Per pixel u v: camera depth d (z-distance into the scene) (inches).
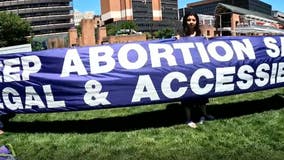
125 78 280.4
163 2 5851.4
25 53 289.6
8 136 295.6
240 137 265.7
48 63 287.1
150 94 283.9
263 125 288.5
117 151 249.8
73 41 2492.6
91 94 282.4
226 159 229.1
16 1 5452.8
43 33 5556.1
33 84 288.8
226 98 380.8
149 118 321.4
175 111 337.7
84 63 283.0
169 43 292.4
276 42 320.2
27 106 293.9
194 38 299.0
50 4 5580.7
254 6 5516.7
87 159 239.9
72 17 5767.7
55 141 276.5
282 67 319.6
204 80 291.9
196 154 237.9
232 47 303.4
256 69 307.6
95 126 307.9
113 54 283.7
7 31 2984.7
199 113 324.2
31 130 307.6
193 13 309.4
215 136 269.6
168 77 284.8
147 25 5629.9
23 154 254.1
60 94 285.7
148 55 285.0
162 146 255.1
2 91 296.7
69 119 333.4
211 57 294.8
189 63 289.0
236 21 2984.7
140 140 268.4
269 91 403.9
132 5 5565.9
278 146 245.8
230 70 297.7
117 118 327.3
